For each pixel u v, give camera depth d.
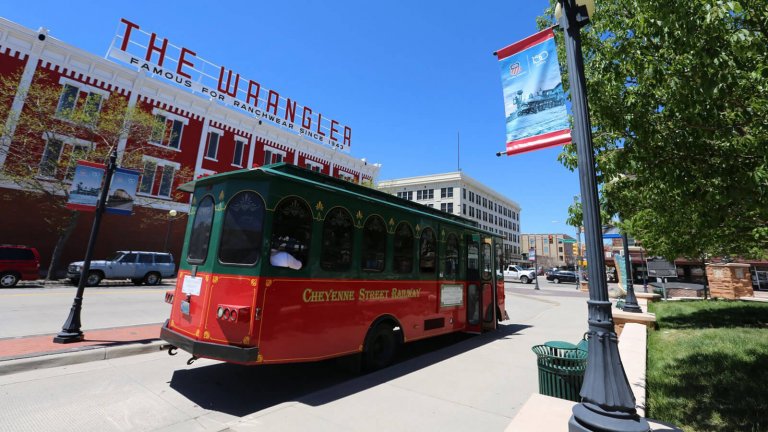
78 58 22.78
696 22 3.09
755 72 3.32
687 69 3.48
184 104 27.56
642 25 3.68
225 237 5.23
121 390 5.15
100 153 21.16
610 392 2.78
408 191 70.88
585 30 5.39
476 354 7.72
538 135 4.11
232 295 4.97
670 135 3.72
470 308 9.34
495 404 4.86
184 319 5.45
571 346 4.87
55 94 20.75
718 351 6.70
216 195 5.58
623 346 7.08
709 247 9.25
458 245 9.10
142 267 20.50
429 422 4.27
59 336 6.97
